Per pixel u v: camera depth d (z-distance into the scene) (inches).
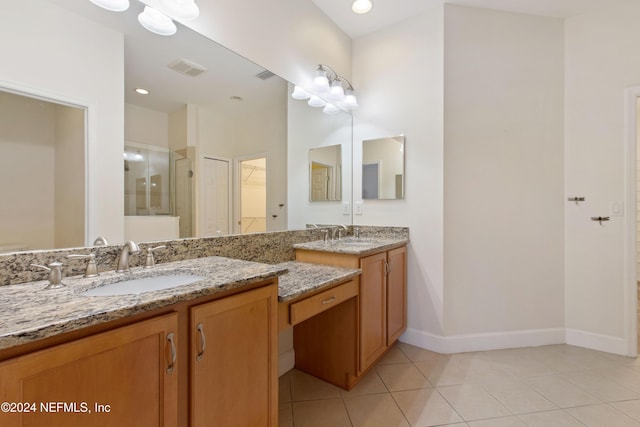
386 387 69.9
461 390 68.3
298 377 75.2
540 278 91.1
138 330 29.9
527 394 66.5
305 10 82.1
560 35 91.6
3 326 23.2
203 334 35.8
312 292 54.6
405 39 93.4
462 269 87.7
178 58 54.4
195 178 58.1
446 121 86.2
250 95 68.1
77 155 42.6
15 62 36.9
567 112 91.3
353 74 104.0
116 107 46.8
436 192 87.4
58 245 40.4
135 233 48.8
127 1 46.6
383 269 78.6
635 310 82.8
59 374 24.9
